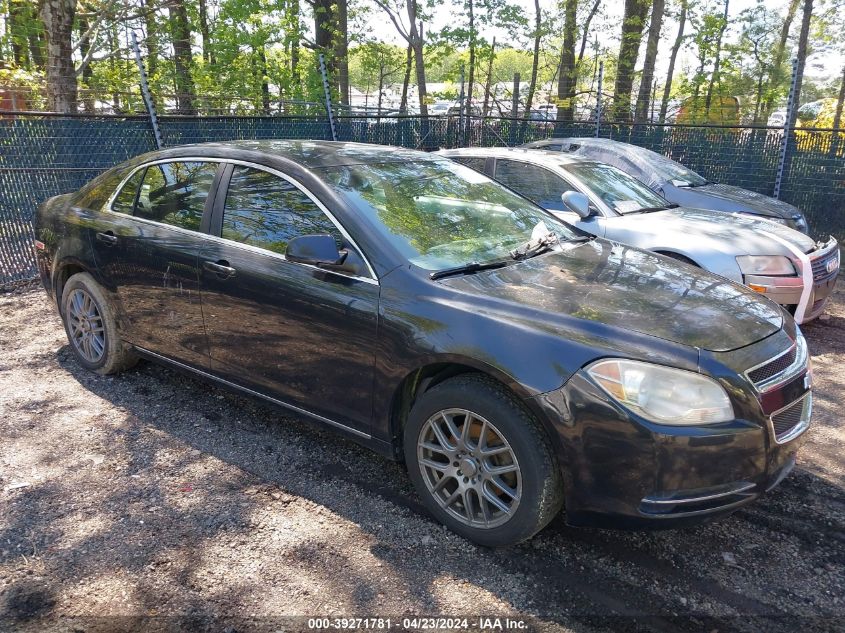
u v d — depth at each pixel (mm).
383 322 2996
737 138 10609
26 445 3666
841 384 4980
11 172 6773
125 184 4289
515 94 19453
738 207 7613
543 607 2535
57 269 4598
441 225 3482
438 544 2908
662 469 2484
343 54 20844
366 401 3141
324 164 3580
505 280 3090
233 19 16641
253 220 3566
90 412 4090
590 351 2588
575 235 4023
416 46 21172
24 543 2816
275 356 3451
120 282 4152
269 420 4051
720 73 19031
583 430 2539
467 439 2840
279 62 18219
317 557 2789
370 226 3209
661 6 17922
